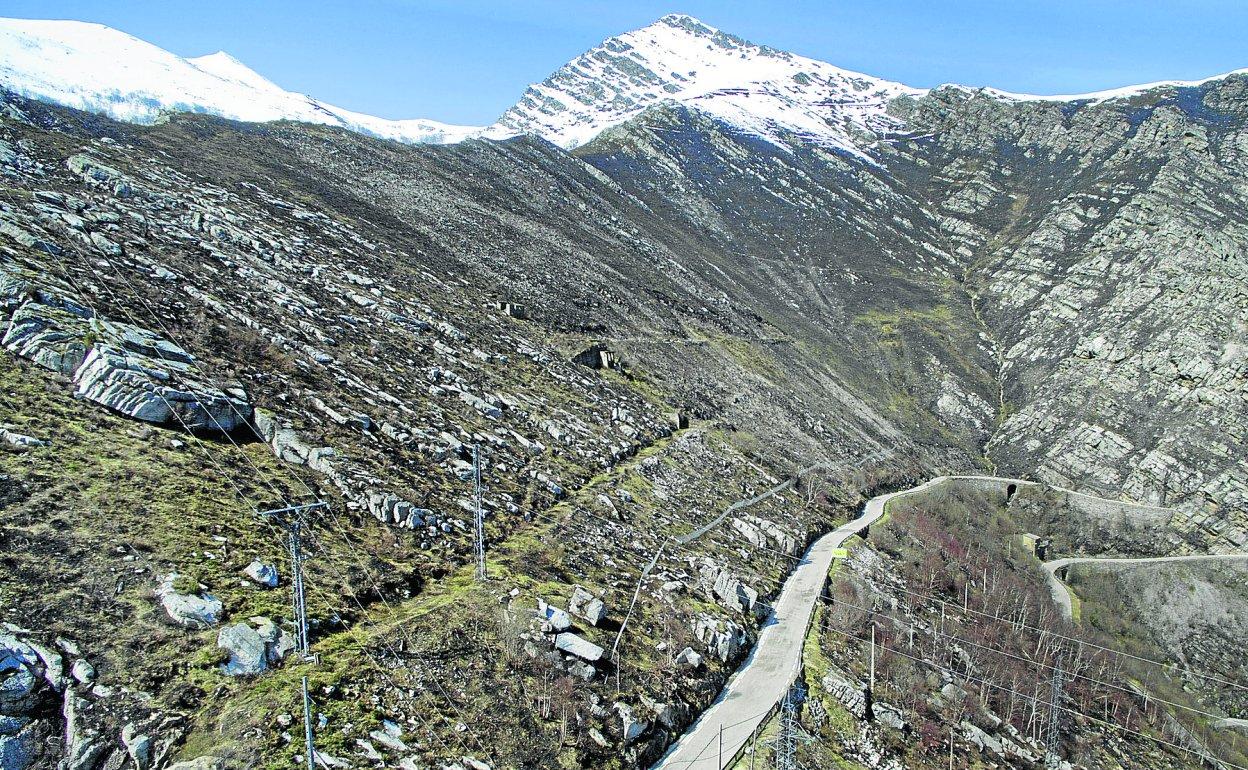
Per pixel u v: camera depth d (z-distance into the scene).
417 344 98.56
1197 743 99.06
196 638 47.50
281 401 71.00
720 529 94.12
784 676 70.44
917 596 100.56
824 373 187.62
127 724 42.25
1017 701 85.88
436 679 52.56
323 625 52.84
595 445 98.62
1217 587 141.38
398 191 162.38
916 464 159.88
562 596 65.19
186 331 73.12
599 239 199.00
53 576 47.19
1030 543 145.88
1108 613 131.38
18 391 58.03
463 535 68.31
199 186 112.69
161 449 59.94
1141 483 163.75
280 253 102.25
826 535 109.19
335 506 63.22
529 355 113.62
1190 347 179.25
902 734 71.50
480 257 146.88
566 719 53.91
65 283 69.12
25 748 40.25
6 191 81.25
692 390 136.50
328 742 45.09
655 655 65.19
